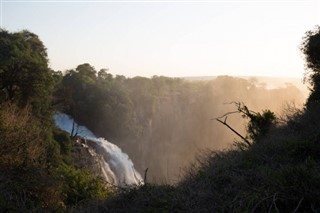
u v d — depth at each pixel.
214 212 6.31
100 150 48.69
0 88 34.56
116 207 7.44
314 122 11.68
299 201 5.84
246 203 6.14
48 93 39.84
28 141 15.80
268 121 13.97
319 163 7.49
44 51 56.59
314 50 15.41
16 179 11.55
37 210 9.33
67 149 39.22
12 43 42.81
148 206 7.00
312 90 15.80
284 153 8.95
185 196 6.97
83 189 14.45
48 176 12.73
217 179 7.51
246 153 9.62
